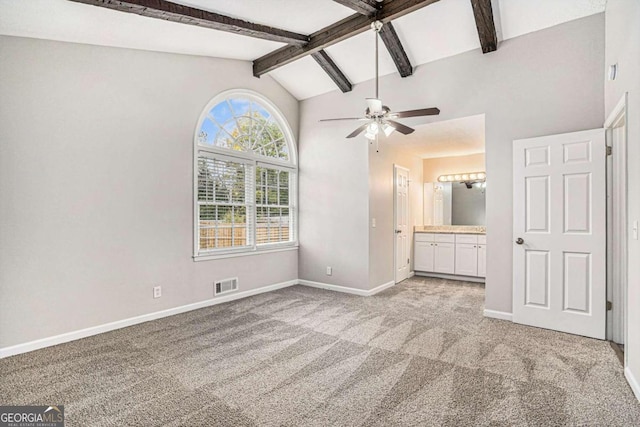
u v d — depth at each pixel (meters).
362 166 4.64
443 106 3.88
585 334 3.04
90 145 3.10
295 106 5.32
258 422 1.84
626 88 2.35
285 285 5.12
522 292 3.38
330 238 4.96
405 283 5.45
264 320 3.56
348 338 3.05
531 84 3.34
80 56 3.05
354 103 4.69
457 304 4.17
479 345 2.87
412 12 3.38
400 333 3.17
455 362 2.55
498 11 3.23
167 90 3.69
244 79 4.53
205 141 4.14
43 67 2.84
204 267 4.05
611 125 2.84
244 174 4.57
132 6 2.55
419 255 6.10
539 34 3.29
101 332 3.18
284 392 2.14
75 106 3.01
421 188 6.50
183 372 2.41
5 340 2.67
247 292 4.55
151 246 3.55
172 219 3.73
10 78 2.67
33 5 2.34
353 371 2.42
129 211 3.38
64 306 2.96
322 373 2.39
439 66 3.91
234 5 2.99
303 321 3.53
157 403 2.02
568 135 3.10
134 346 2.88
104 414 1.92
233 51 4.09
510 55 3.46
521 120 3.39
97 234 3.16
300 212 5.32
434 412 1.92
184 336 3.11
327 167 5.00
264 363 2.56
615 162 2.90
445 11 3.35
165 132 3.67
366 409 1.95
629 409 1.93
